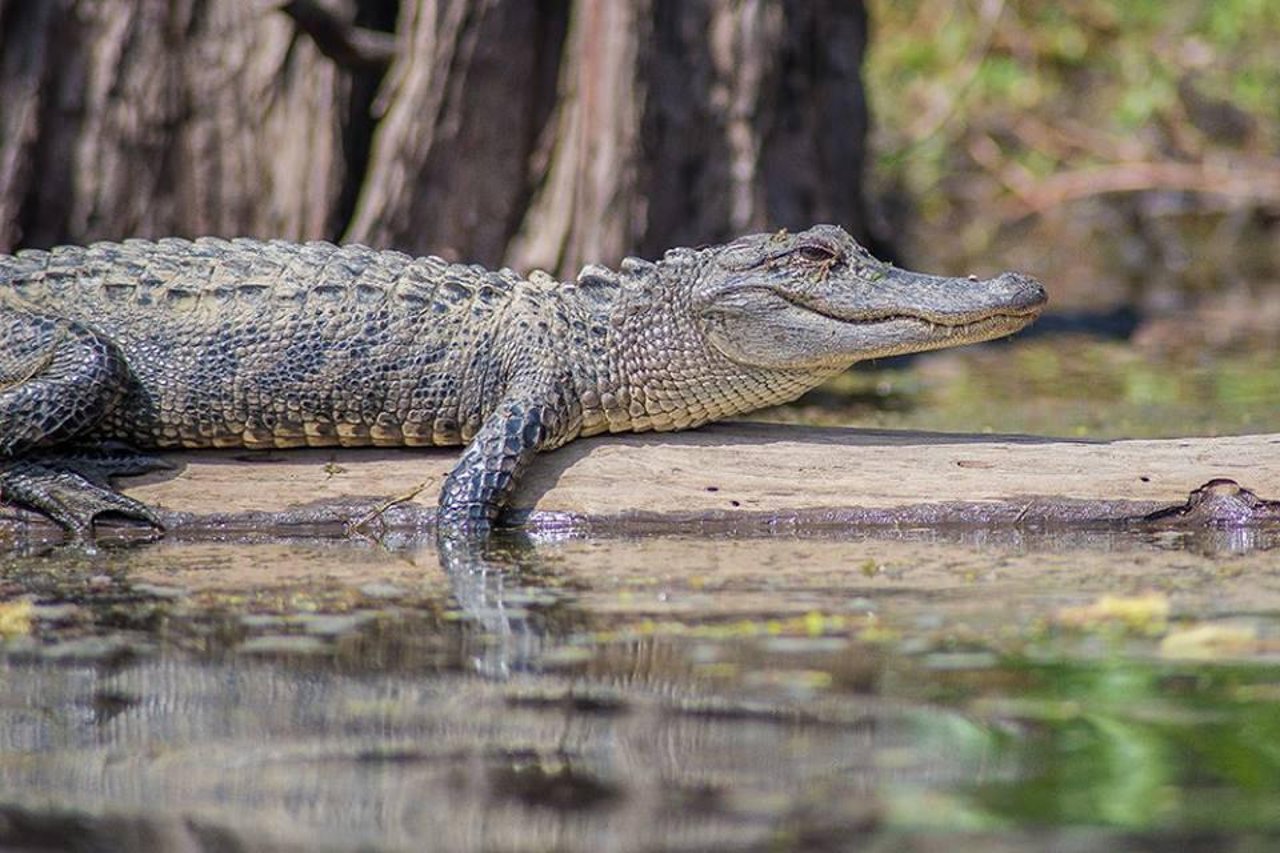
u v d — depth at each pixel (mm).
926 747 7008
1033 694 7543
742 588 9523
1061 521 11172
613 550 10695
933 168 30297
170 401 11570
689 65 18984
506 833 6227
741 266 11570
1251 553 10312
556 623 8789
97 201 18641
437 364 11656
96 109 18609
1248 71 30219
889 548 10648
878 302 11453
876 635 8422
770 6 19203
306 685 7852
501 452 11211
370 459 11844
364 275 11836
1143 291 26047
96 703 7648
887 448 11688
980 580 9625
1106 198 30109
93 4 18625
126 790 6695
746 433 12008
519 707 7516
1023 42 31297
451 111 18188
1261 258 29250
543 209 18516
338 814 6426
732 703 7508
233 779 6777
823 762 6852
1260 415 15383
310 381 11609
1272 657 7973
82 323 11469
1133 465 11383
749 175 19078
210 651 8375
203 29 19109
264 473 11664
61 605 9305
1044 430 14828
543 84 18641
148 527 11328
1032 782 6660
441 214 18281
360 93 19438
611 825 6258
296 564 10367
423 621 8875
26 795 6656
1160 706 7387
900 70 31297
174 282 11766
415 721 7367
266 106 19219
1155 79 30406
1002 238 29734
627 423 11852
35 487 11266
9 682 7934
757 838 6141
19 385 11195
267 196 19266
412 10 18234
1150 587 9359
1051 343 21344
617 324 11695
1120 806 6422
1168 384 17750
